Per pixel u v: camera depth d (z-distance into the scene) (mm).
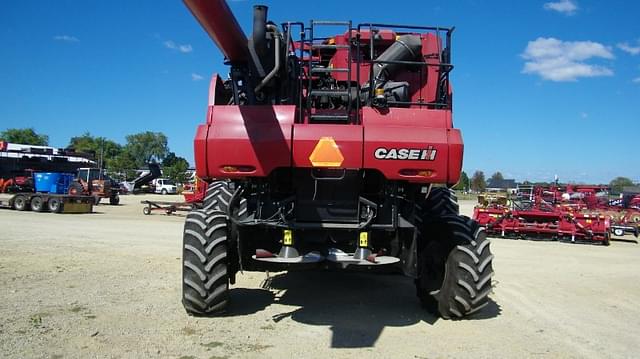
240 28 5109
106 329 5148
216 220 5723
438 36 6184
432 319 5934
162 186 61156
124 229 15844
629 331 5684
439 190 7285
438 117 5430
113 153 120500
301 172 5590
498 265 10789
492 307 6664
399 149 5270
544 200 22875
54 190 28078
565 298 7422
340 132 5289
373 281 8125
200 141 5328
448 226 5852
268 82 5590
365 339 5098
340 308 6355
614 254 14227
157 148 134250
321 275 8578
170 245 11742
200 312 5664
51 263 8773
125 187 57438
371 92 5684
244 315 5891
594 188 24969
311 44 5898
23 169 38812
